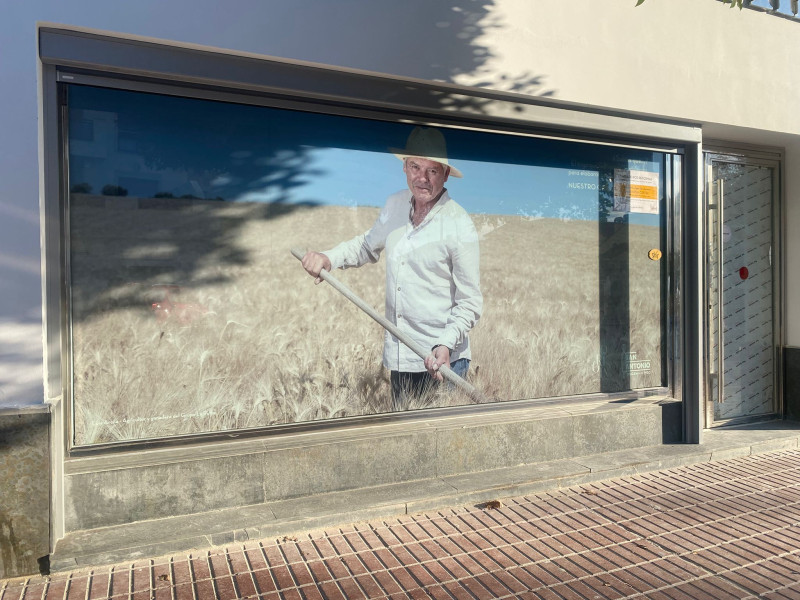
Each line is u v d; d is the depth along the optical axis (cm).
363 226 513
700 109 616
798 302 749
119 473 423
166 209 446
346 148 504
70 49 397
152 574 379
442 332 549
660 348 652
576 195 606
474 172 558
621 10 572
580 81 552
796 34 675
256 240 475
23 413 376
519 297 582
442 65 496
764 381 756
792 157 748
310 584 367
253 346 475
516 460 557
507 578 375
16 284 380
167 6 411
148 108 437
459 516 471
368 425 516
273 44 439
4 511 375
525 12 527
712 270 713
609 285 625
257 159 473
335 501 470
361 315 515
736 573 381
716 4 623
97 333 428
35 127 384
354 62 465
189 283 454
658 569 387
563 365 604
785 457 633
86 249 423
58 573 379
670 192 649
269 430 479
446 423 539
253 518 438
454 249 552
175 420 452
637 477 563
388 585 366
